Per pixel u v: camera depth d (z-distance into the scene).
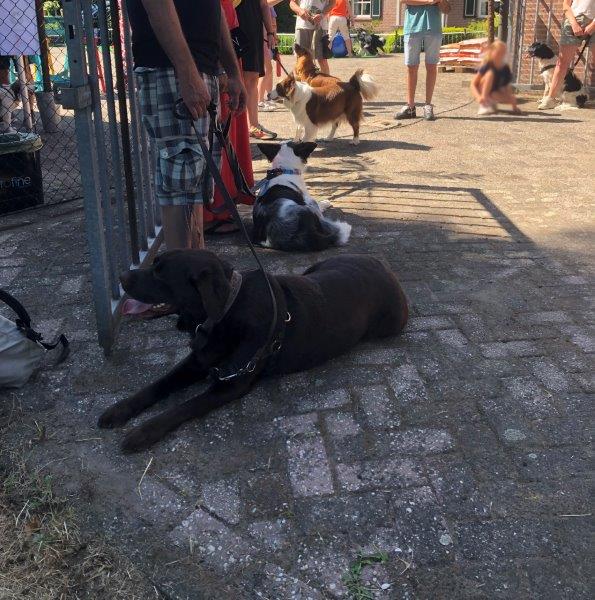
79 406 2.79
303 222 4.35
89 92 2.80
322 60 10.28
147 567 2.02
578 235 4.71
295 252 4.40
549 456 2.47
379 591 1.93
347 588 1.94
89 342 3.29
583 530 2.13
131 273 2.72
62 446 2.55
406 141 7.68
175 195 3.34
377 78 14.04
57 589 1.94
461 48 13.45
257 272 2.84
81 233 4.80
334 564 2.02
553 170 6.38
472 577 1.97
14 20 6.69
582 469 2.41
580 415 2.71
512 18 10.66
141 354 3.18
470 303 3.68
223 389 2.70
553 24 10.46
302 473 2.39
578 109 9.58
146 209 4.18
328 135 8.00
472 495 2.28
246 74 6.49
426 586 1.94
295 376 2.98
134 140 3.77
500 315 3.54
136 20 3.03
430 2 8.07
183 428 2.63
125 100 3.36
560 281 3.97
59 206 5.47
